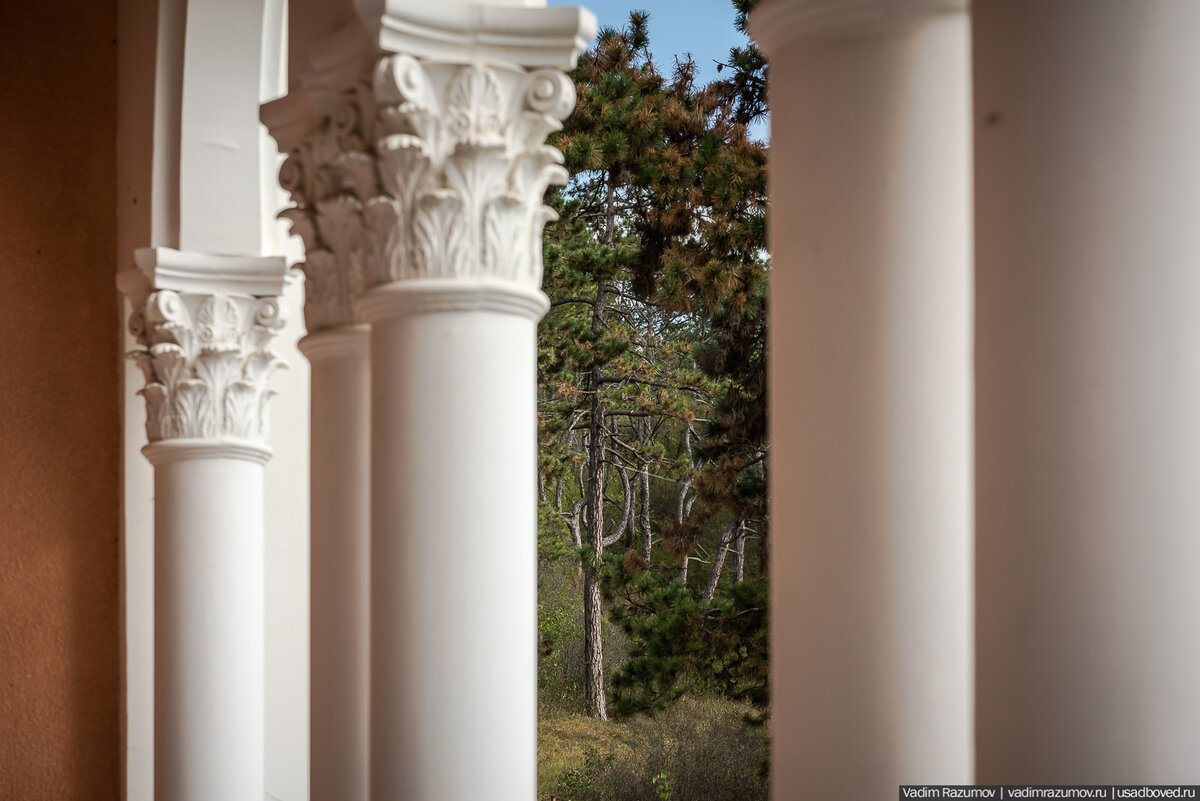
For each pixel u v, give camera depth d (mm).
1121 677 3248
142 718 13727
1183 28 3287
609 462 49406
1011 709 3393
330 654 8250
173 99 11945
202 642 10781
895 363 4016
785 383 4160
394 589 6219
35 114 13992
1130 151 3285
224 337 10969
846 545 4027
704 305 25031
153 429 10992
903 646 3986
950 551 4016
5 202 13836
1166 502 3238
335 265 7938
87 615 13914
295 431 14570
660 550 52188
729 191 24812
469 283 6293
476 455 6238
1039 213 3369
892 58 4031
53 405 13914
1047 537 3336
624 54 30500
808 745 4066
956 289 4047
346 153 6871
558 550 44781
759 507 25875
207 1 11750
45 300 13922
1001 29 3467
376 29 6414
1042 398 3352
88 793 13750
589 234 37531
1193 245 3266
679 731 37375
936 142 4035
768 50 4324
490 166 6473
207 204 11750
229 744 10789
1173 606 3227
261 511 11227
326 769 8266
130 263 13453
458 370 6281
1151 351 3258
